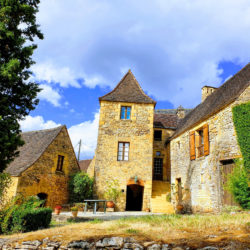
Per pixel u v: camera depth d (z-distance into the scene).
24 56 8.58
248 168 9.13
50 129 18.59
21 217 7.98
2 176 8.21
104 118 17.45
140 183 16.34
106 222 8.29
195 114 16.64
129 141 17.16
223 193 10.55
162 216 8.38
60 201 16.48
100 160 16.64
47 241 5.98
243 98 10.38
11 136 7.79
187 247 4.81
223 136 10.84
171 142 17.95
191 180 13.68
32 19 8.88
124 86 19.34
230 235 5.26
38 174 14.95
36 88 8.82
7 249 6.15
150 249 5.04
